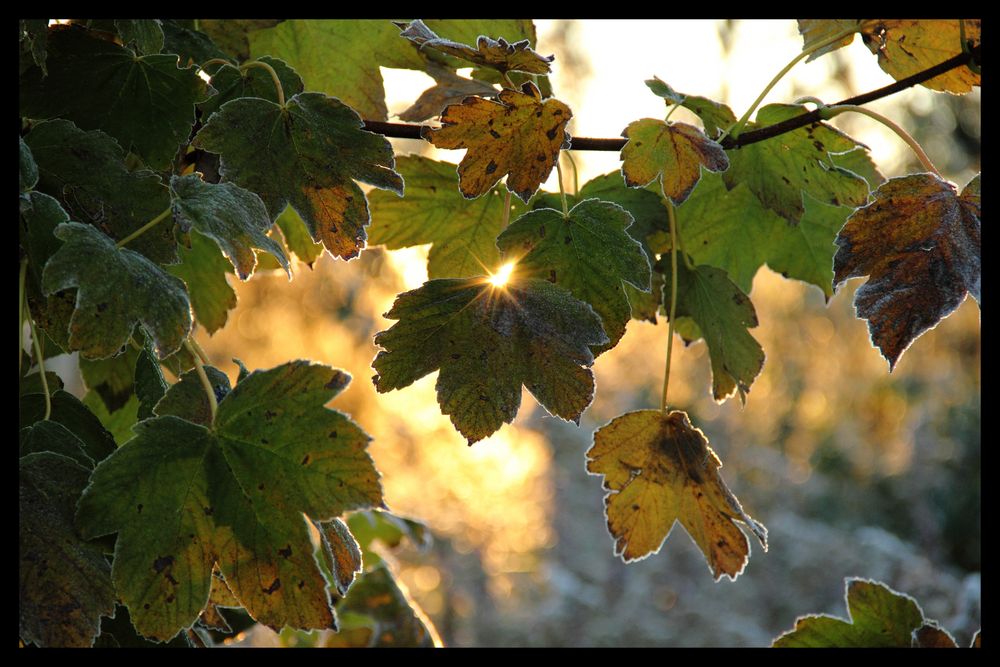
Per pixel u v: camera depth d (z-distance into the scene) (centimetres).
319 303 424
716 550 89
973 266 84
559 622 431
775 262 102
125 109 86
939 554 425
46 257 81
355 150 86
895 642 95
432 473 479
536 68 86
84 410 85
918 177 85
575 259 87
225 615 100
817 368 556
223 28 98
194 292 100
